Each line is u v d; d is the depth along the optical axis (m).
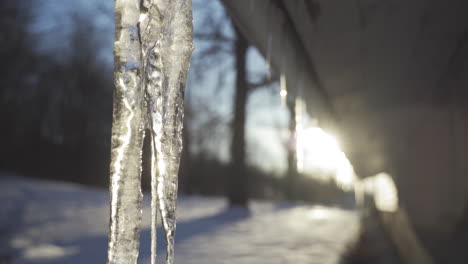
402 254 7.90
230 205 14.44
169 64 1.08
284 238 8.23
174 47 1.08
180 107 1.09
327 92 4.06
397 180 7.51
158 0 1.07
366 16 2.63
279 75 3.01
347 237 9.22
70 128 24.56
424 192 7.10
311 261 5.94
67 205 13.80
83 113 24.84
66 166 24.14
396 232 8.94
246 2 1.88
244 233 8.73
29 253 6.26
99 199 16.69
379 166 7.63
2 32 21.62
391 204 10.96
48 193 16.23
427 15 2.87
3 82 21.72
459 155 6.34
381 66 3.70
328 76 3.59
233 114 14.84
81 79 24.67
